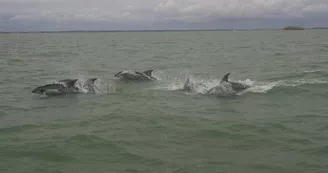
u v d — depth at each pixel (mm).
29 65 32812
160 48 60250
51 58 40750
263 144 10102
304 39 87625
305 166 8461
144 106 15359
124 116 13609
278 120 12609
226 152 9508
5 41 103500
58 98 17453
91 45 75000
